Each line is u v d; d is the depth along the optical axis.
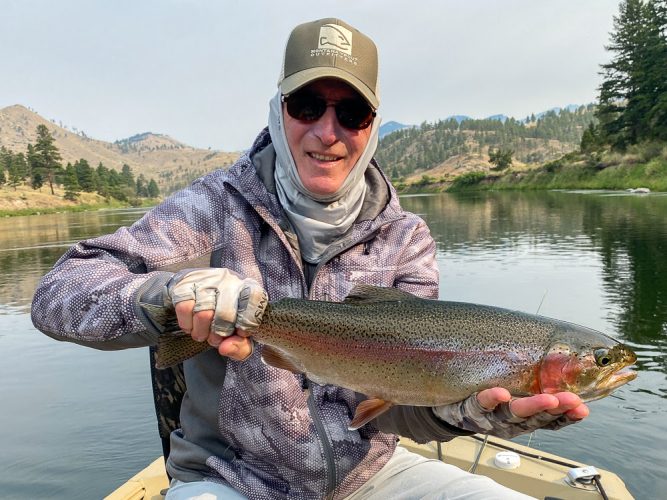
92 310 0.68
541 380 0.72
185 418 0.82
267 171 0.84
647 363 2.26
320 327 0.75
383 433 0.84
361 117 0.81
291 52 0.82
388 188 0.90
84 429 1.93
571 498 1.08
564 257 5.11
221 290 0.63
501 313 0.75
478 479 0.82
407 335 0.75
